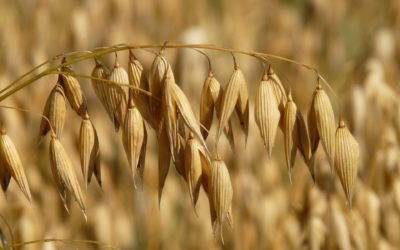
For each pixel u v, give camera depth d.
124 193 5.20
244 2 7.04
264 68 2.88
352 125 4.69
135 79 2.82
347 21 7.45
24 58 5.25
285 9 6.93
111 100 2.82
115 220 5.06
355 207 4.41
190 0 6.49
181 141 2.88
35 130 4.96
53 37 5.61
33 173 4.79
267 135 2.82
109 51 2.72
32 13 5.77
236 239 4.96
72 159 5.00
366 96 4.72
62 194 2.82
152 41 5.88
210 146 5.12
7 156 2.85
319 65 6.69
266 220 4.95
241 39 6.28
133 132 2.77
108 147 5.22
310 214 4.35
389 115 4.66
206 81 2.88
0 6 6.03
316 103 2.87
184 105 2.77
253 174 5.26
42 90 5.11
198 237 5.08
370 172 4.50
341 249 4.24
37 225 4.25
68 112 5.10
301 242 4.30
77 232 4.89
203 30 5.55
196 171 2.84
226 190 2.82
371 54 5.15
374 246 4.36
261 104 2.83
